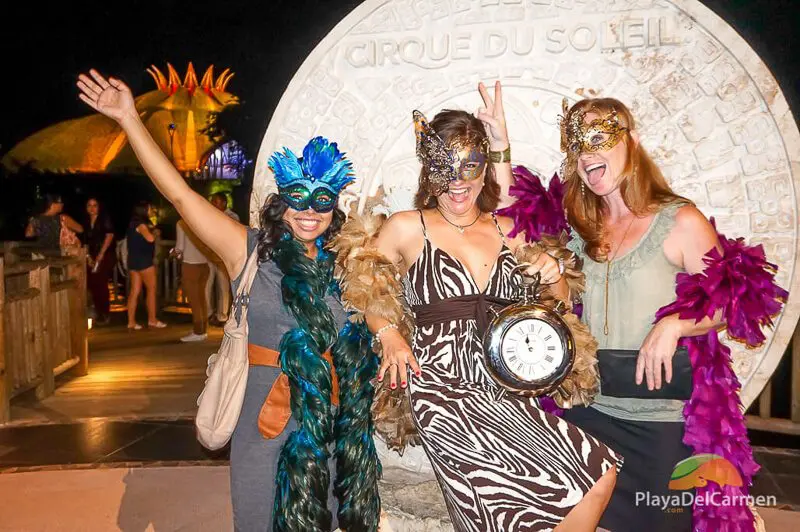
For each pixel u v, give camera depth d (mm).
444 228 2557
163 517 3498
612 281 2486
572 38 3336
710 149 3229
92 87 2350
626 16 3271
